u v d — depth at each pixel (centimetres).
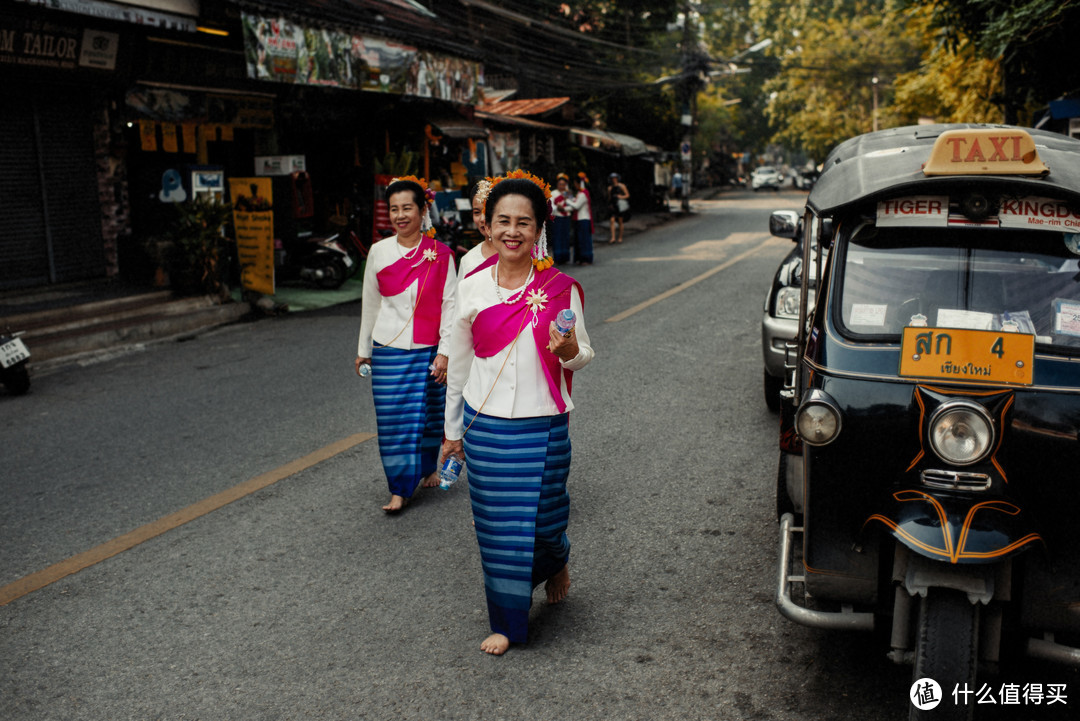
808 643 351
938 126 395
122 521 492
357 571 424
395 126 1617
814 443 288
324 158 1535
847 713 306
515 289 341
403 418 488
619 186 2138
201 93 1225
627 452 580
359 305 1234
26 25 959
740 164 7744
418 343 488
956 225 308
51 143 1080
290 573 424
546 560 363
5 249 1039
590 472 546
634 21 3116
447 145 1730
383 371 489
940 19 1299
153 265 1144
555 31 2700
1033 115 1386
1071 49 1194
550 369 341
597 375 775
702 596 391
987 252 308
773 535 450
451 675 336
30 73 1007
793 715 306
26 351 781
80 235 1123
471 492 352
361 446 605
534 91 2770
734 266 1525
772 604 382
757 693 319
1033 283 300
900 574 278
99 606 397
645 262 1648
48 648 363
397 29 1459
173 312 1089
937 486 278
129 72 1107
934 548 261
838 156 375
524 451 341
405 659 348
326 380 790
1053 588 274
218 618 384
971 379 281
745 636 357
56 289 1083
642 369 792
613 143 2642
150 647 362
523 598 346
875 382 291
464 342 353
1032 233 305
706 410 665
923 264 312
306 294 1315
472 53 1641
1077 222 299
